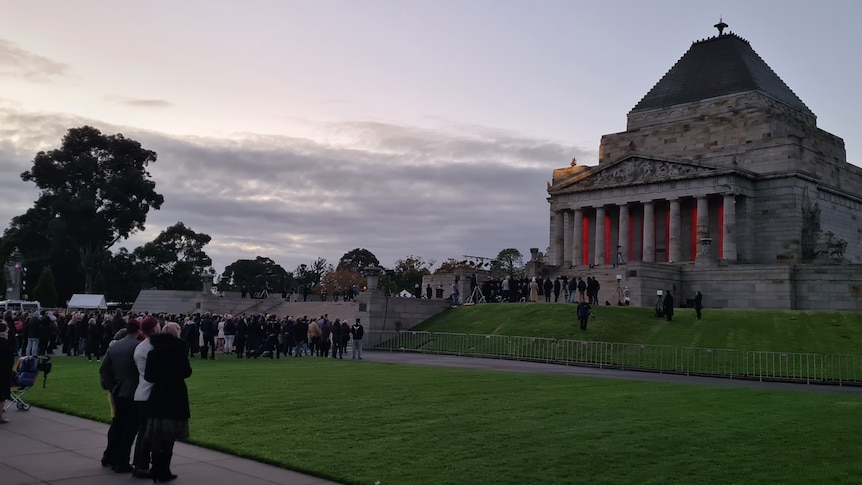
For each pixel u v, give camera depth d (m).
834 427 24.30
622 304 84.19
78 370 40.78
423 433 22.06
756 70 121.69
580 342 58.19
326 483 16.69
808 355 49.97
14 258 123.75
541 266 106.56
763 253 107.12
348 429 22.61
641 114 127.12
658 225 115.69
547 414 25.98
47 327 47.97
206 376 37.91
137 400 17.38
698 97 121.25
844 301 81.50
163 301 123.25
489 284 92.06
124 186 145.38
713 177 106.69
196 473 17.48
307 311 91.62
